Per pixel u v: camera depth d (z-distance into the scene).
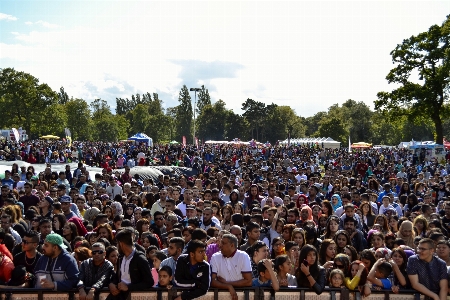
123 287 6.15
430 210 12.00
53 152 42.69
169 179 18.38
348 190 16.38
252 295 6.51
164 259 7.29
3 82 88.19
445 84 49.16
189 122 135.12
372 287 6.87
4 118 86.94
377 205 14.23
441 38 49.72
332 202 13.80
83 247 7.50
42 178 17.47
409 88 51.03
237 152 51.12
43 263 6.39
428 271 6.64
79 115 108.56
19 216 9.51
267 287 6.50
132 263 6.21
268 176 21.44
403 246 7.81
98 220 9.57
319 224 11.13
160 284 6.46
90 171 27.75
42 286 6.23
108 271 6.48
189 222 9.41
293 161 38.16
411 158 48.09
